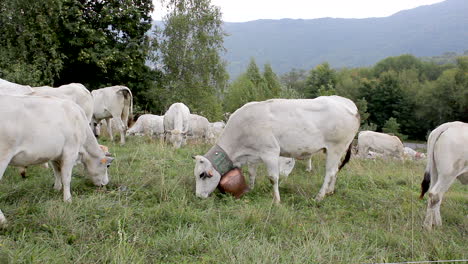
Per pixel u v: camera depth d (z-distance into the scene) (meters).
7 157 4.49
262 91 35.50
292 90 30.00
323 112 6.53
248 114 6.44
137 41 20.47
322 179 8.03
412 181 8.12
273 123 6.35
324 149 6.85
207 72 23.72
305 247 4.28
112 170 7.13
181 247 4.25
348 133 6.73
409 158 15.49
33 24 15.77
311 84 63.78
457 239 5.09
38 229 4.42
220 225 4.87
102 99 10.88
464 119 52.97
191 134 13.69
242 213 5.28
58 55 16.92
